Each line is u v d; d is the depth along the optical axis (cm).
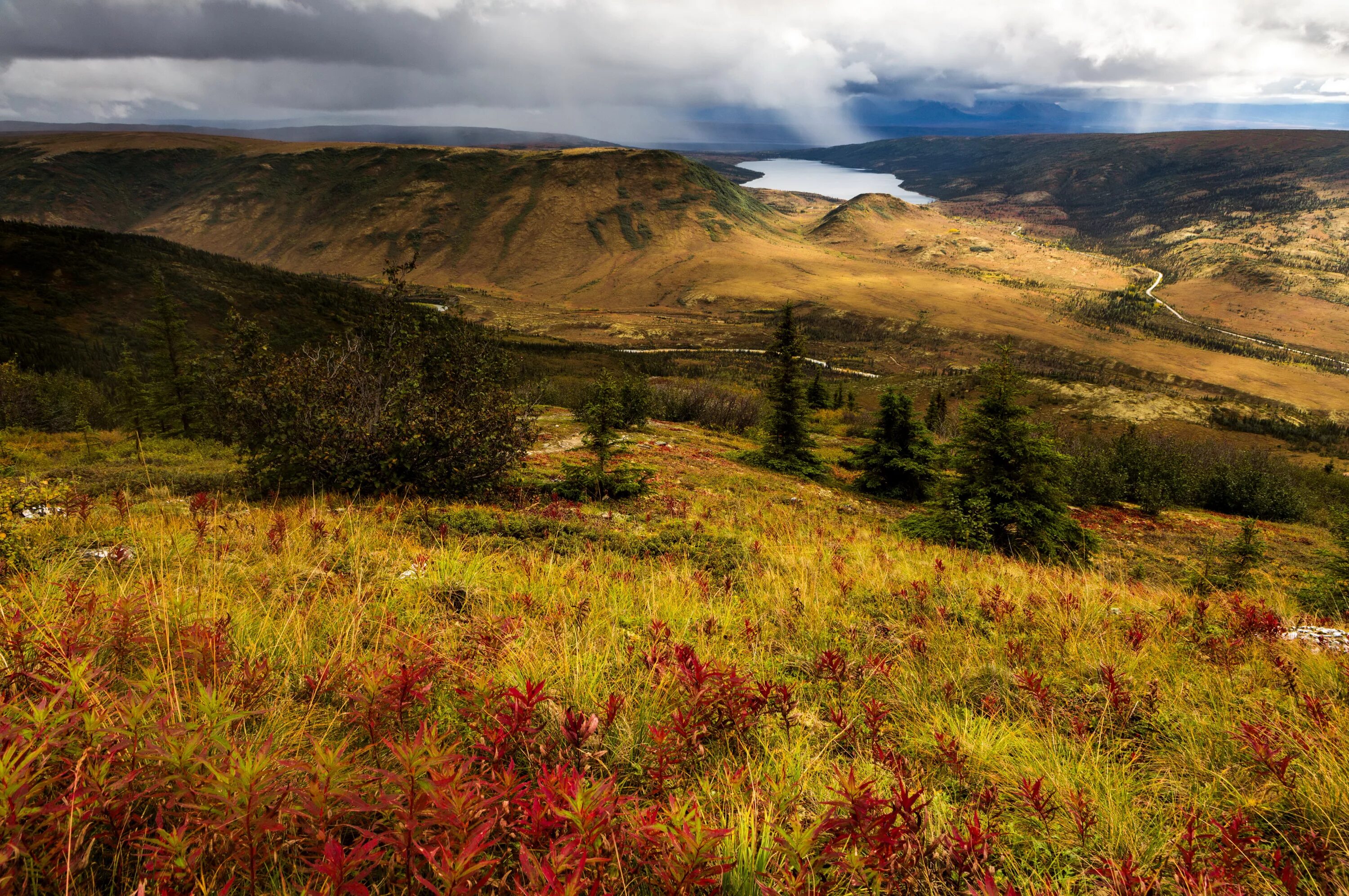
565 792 139
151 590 338
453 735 211
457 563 526
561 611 385
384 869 148
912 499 2184
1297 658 385
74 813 118
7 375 3516
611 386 2056
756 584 578
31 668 189
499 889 132
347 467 990
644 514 1144
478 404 1178
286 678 253
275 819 127
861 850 153
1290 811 210
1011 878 173
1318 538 2461
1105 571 1151
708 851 133
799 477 2236
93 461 1897
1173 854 182
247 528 605
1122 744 262
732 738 239
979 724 275
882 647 400
